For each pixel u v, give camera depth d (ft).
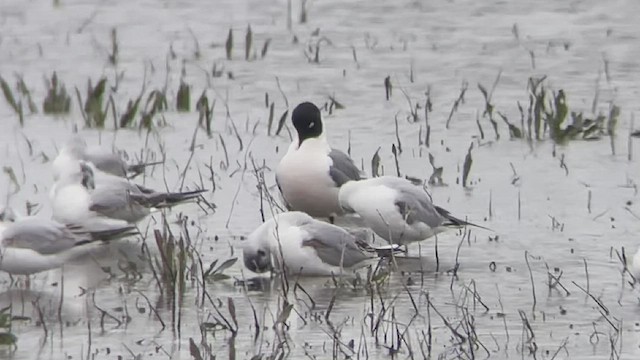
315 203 49.88
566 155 57.72
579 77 71.41
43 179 55.01
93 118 63.93
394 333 38.40
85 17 85.10
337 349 36.94
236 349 37.17
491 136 60.95
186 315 40.11
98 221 46.14
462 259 45.32
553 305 40.68
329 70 73.10
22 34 81.66
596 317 39.65
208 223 49.65
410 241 45.98
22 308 40.98
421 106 66.33
